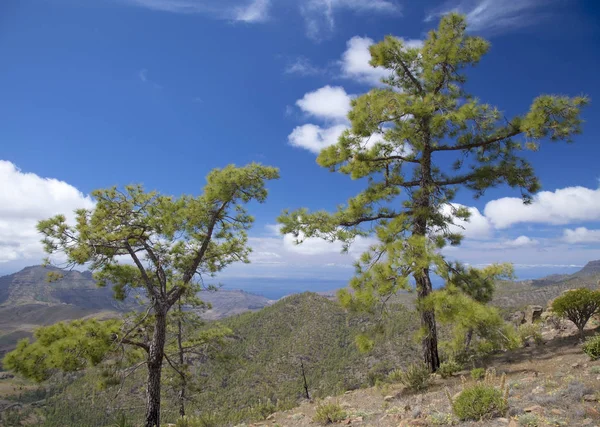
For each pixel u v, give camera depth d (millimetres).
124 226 15203
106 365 14258
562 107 11656
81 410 91375
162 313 15102
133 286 16609
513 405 6672
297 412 12570
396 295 11891
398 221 13133
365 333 12016
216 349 21156
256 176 16438
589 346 9500
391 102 13484
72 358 11609
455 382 10883
